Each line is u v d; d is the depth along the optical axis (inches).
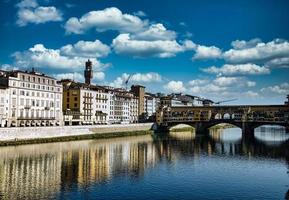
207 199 2620.6
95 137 6993.1
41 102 6786.4
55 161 3969.0
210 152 5064.0
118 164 3922.2
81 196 2628.0
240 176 3371.1
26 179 3083.2
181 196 2687.0
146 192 2775.6
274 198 2650.1
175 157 4527.6
